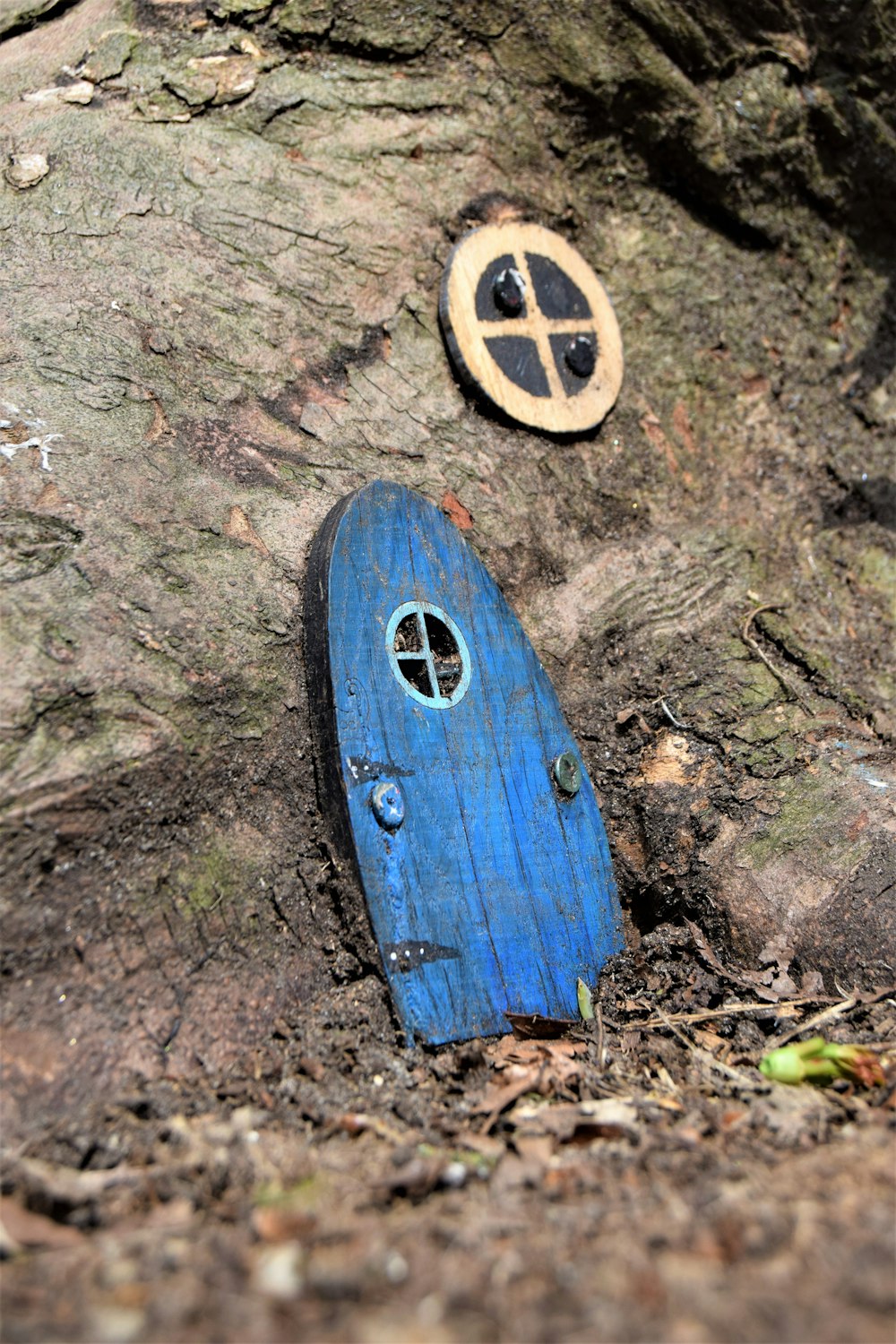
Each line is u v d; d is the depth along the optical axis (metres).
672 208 0.74
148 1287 0.39
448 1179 0.43
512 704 0.56
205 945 0.49
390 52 0.68
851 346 0.77
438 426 0.63
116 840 0.49
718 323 0.73
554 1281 0.39
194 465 0.56
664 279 0.73
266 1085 0.48
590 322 0.69
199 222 0.62
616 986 0.55
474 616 0.56
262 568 0.55
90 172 0.61
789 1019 0.53
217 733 0.51
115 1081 0.46
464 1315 0.38
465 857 0.53
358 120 0.67
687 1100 0.48
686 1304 0.38
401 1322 0.38
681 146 0.73
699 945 0.56
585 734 0.60
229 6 0.66
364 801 0.51
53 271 0.58
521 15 0.70
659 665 0.62
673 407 0.71
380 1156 0.44
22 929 0.47
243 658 0.53
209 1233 0.41
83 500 0.53
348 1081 0.48
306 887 0.51
